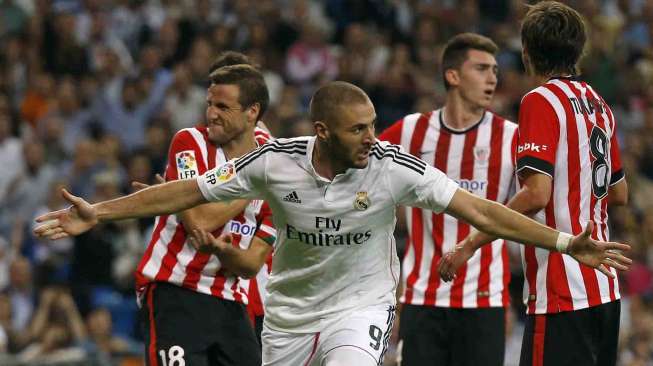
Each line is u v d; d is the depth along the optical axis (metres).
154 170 49.06
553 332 20.98
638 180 53.75
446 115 26.59
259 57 57.06
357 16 63.34
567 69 21.42
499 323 25.95
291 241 19.61
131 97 54.06
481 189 26.19
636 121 60.62
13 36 59.31
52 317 40.38
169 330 22.31
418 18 63.41
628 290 46.78
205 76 55.88
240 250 21.78
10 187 48.59
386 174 18.98
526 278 21.44
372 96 55.78
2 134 49.62
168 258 22.45
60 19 56.97
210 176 19.44
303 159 19.05
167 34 58.34
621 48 64.25
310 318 19.89
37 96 54.19
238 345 22.70
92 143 48.50
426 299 26.03
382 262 19.84
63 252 45.28
